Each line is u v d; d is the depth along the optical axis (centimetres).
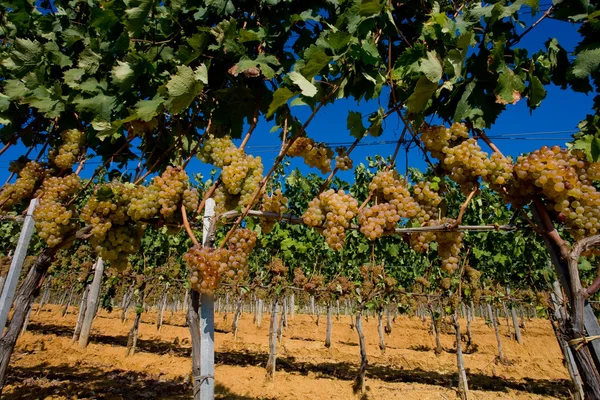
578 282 176
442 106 235
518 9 200
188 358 994
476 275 939
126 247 256
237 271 214
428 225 230
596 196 182
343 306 2628
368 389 781
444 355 1249
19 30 346
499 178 199
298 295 1594
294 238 1083
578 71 193
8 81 321
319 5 260
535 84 202
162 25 265
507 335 1688
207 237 221
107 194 245
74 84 280
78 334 1156
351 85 233
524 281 980
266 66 234
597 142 188
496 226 206
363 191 935
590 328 171
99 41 293
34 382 646
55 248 299
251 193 231
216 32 235
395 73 232
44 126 384
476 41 222
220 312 2536
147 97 272
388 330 1670
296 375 880
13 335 288
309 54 215
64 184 292
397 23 260
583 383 168
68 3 354
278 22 261
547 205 195
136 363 888
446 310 852
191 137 328
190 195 237
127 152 349
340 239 221
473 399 750
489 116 212
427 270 1110
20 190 323
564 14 201
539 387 870
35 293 304
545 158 183
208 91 268
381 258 994
